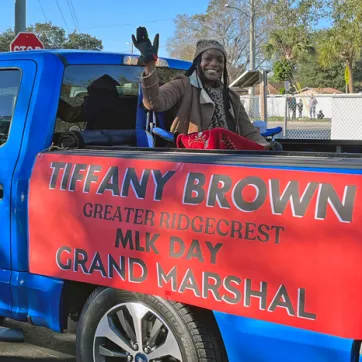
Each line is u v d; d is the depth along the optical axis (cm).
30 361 396
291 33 2786
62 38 4528
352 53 3456
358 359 218
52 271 306
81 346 300
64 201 299
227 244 243
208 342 260
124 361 294
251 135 411
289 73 4234
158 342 274
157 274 265
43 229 309
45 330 450
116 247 279
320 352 222
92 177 291
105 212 283
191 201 254
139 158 279
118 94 396
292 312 227
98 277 288
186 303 257
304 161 238
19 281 323
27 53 352
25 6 1354
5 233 327
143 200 270
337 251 216
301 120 1695
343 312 214
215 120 384
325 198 221
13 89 347
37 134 327
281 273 229
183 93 374
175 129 376
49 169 309
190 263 254
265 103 1129
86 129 374
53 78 339
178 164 264
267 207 234
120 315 285
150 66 336
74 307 324
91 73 371
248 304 238
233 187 244
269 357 236
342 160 235
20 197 318
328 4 2262
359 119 1323
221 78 394
